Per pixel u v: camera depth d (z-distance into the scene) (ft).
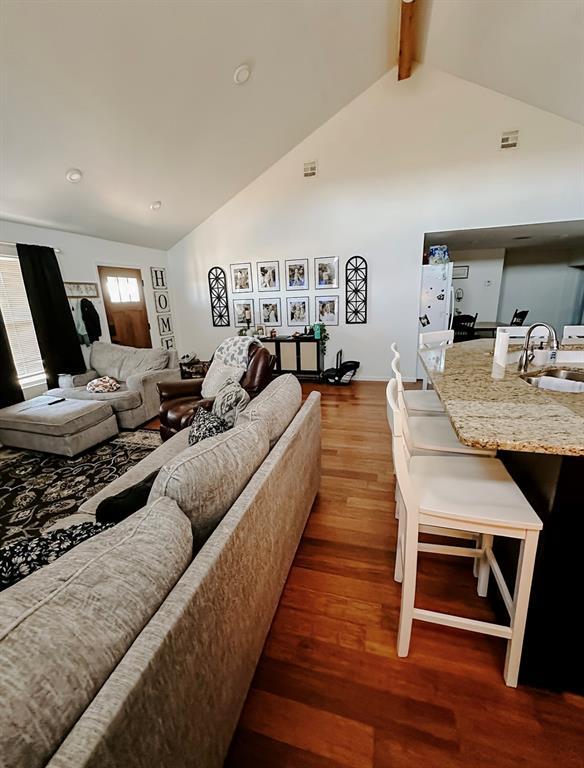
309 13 9.61
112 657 2.07
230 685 3.33
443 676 4.16
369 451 10.00
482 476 4.43
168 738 2.31
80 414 10.32
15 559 3.72
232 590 3.31
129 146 11.14
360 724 3.73
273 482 4.42
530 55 10.16
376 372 18.39
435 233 16.57
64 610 2.07
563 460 3.42
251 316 19.85
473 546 6.15
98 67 8.13
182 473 3.46
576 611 3.68
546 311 25.14
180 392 10.81
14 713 1.60
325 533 6.61
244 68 10.21
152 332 19.60
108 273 16.71
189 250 20.01
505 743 3.52
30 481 9.06
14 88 7.76
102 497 5.52
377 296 17.44
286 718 3.80
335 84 13.51
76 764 1.61
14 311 12.92
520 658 3.90
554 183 14.12
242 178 16.76
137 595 2.39
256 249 18.74
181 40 8.43
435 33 11.71
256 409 5.38
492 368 6.70
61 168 10.77
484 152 14.58
